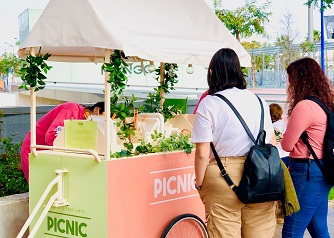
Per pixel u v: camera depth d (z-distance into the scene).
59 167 3.66
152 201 3.73
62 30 3.58
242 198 3.00
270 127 3.25
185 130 4.68
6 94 17.86
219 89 3.19
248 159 3.00
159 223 3.80
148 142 3.99
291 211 3.35
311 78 3.67
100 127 3.61
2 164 5.12
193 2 4.32
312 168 3.64
